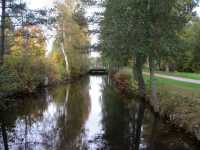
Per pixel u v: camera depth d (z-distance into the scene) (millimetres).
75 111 16812
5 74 18047
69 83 37688
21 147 9945
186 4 13617
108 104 19203
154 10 13258
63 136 11281
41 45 34156
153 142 10250
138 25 13609
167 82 23281
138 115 15008
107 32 17953
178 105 12797
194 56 41688
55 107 18344
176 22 13609
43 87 30422
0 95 17453
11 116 15469
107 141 10523
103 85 34969
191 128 10148
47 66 31578
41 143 10375
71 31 38188
